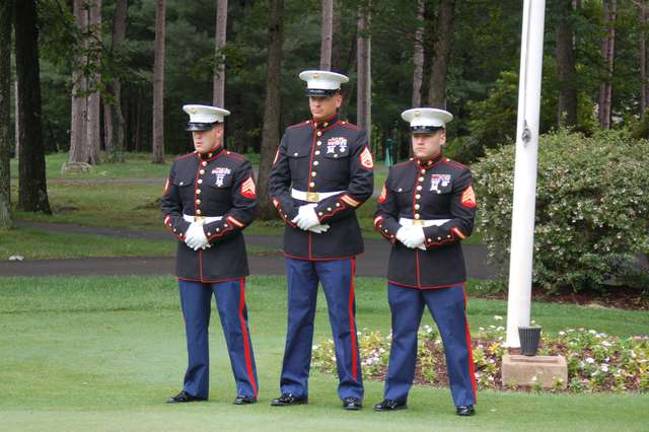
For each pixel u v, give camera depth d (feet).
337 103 33.73
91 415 30.48
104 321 53.93
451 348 32.78
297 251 33.47
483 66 141.18
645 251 64.59
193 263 34.24
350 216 33.45
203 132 34.01
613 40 160.76
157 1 200.03
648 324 57.26
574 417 32.09
